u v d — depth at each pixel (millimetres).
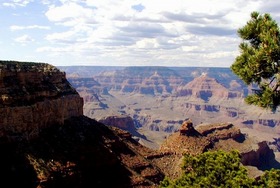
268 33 23781
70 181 58594
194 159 29609
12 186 51625
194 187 27188
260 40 24969
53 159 59875
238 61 26000
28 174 54094
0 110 56156
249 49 25578
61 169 58750
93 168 67312
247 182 26141
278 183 26641
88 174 65062
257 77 25141
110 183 68000
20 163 55000
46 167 56750
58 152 62656
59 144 65250
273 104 24984
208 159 28875
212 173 27375
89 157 68375
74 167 61562
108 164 71750
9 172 53031
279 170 27688
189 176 28703
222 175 27516
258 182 27469
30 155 57125
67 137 69500
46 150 61000
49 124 68125
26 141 59094
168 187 29203
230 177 26938
